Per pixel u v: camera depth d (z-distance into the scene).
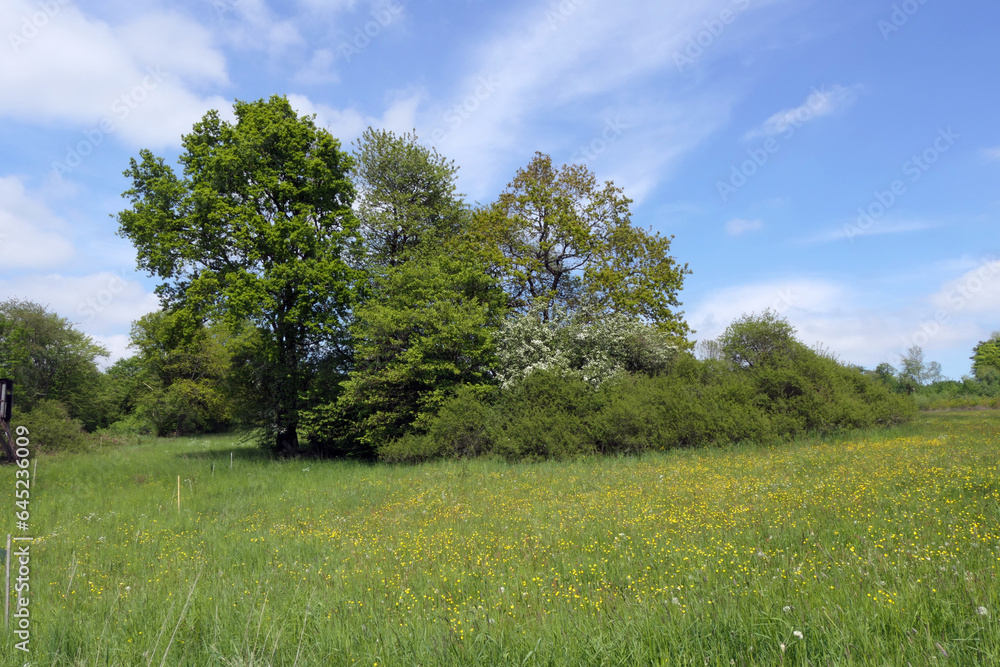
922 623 3.87
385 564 7.68
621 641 4.05
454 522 10.44
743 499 10.02
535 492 13.34
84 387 43.34
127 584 7.38
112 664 4.54
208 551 9.42
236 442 36.34
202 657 4.60
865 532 6.96
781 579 5.23
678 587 5.43
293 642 4.87
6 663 4.72
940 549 5.82
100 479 19.23
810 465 14.04
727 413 21.16
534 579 6.25
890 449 15.70
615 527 8.66
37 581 7.48
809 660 3.58
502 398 23.70
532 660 3.98
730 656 3.77
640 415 20.84
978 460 11.98
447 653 4.17
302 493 15.80
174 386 45.97
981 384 55.25
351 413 24.81
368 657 4.29
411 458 22.67
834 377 23.55
